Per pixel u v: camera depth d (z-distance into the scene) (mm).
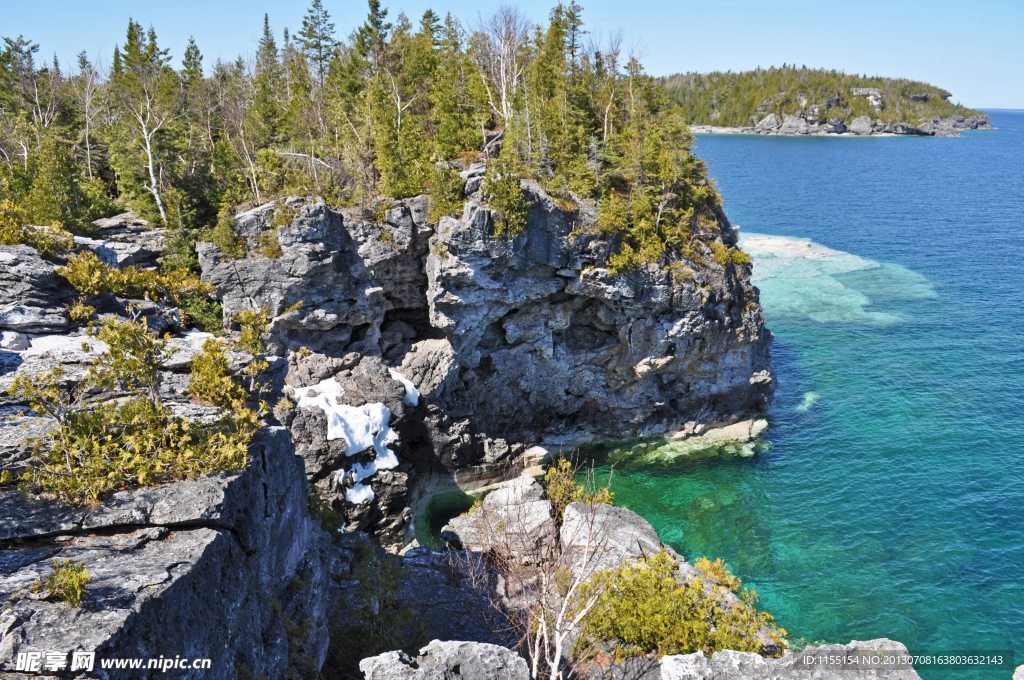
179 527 17234
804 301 98875
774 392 71625
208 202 61438
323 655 23641
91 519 16688
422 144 62969
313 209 53312
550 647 27938
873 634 40344
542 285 59062
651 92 78875
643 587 28359
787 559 47531
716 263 62844
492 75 82438
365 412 51375
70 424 18672
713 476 59312
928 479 55688
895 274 112000
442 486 59969
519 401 64812
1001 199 181125
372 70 82125
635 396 65250
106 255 36688
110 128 68938
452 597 33594
